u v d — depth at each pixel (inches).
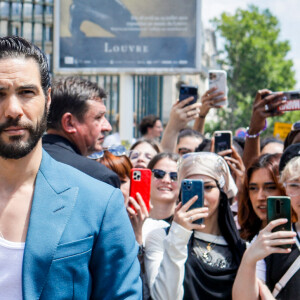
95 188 79.6
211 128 1337.4
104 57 324.8
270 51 1455.5
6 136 71.9
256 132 181.3
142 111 392.8
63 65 324.2
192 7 323.3
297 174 117.3
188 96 201.0
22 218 75.4
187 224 110.9
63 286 74.0
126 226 80.5
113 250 78.4
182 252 110.5
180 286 110.0
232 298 110.0
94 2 323.0
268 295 109.0
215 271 116.6
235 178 171.8
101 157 150.0
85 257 76.1
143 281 114.2
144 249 121.2
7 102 71.7
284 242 103.7
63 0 322.0
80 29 323.0
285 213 105.9
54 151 117.4
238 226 161.3
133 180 123.3
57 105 123.7
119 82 344.2
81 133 124.2
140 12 323.6
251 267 106.1
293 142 155.8
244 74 1448.1
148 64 324.8
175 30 323.3
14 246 73.7
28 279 72.2
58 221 75.4
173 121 200.8
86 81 127.6
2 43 73.7
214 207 121.9
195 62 323.6
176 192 164.2
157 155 167.8
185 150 211.6
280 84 1455.5
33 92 73.2
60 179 78.3
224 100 209.9
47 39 468.8
